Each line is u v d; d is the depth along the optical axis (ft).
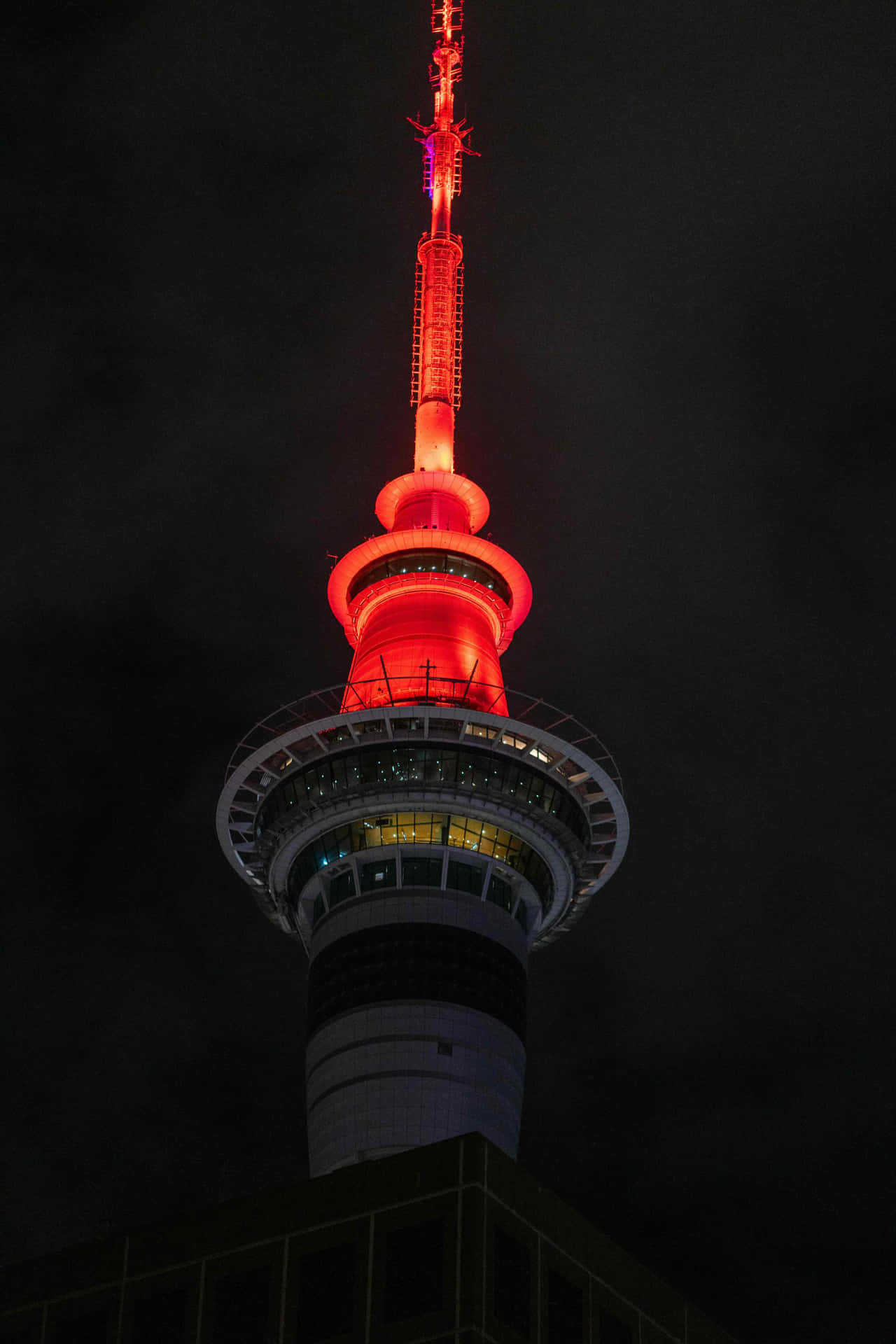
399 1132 402.52
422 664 479.82
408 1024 417.49
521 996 439.63
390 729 449.89
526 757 453.58
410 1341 257.14
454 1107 407.23
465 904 441.27
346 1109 409.08
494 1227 266.98
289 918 480.23
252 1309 271.28
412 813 451.53
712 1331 301.84
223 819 465.88
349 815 451.12
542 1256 273.95
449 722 453.17
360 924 437.99
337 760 455.22
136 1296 280.72
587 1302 278.05
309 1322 266.36
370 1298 264.11
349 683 462.60
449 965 428.97
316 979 438.40
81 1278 286.25
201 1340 271.08
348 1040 418.92
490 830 451.53
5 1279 291.38
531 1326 264.52
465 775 449.06
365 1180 276.82
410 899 439.63
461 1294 257.96
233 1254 278.67
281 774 462.60
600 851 474.90
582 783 465.06
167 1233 285.84
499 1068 419.54
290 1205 279.90
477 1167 269.44
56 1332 281.74
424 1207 269.44
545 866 462.19
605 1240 289.53
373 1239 270.05
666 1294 296.92
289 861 465.47
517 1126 419.95
